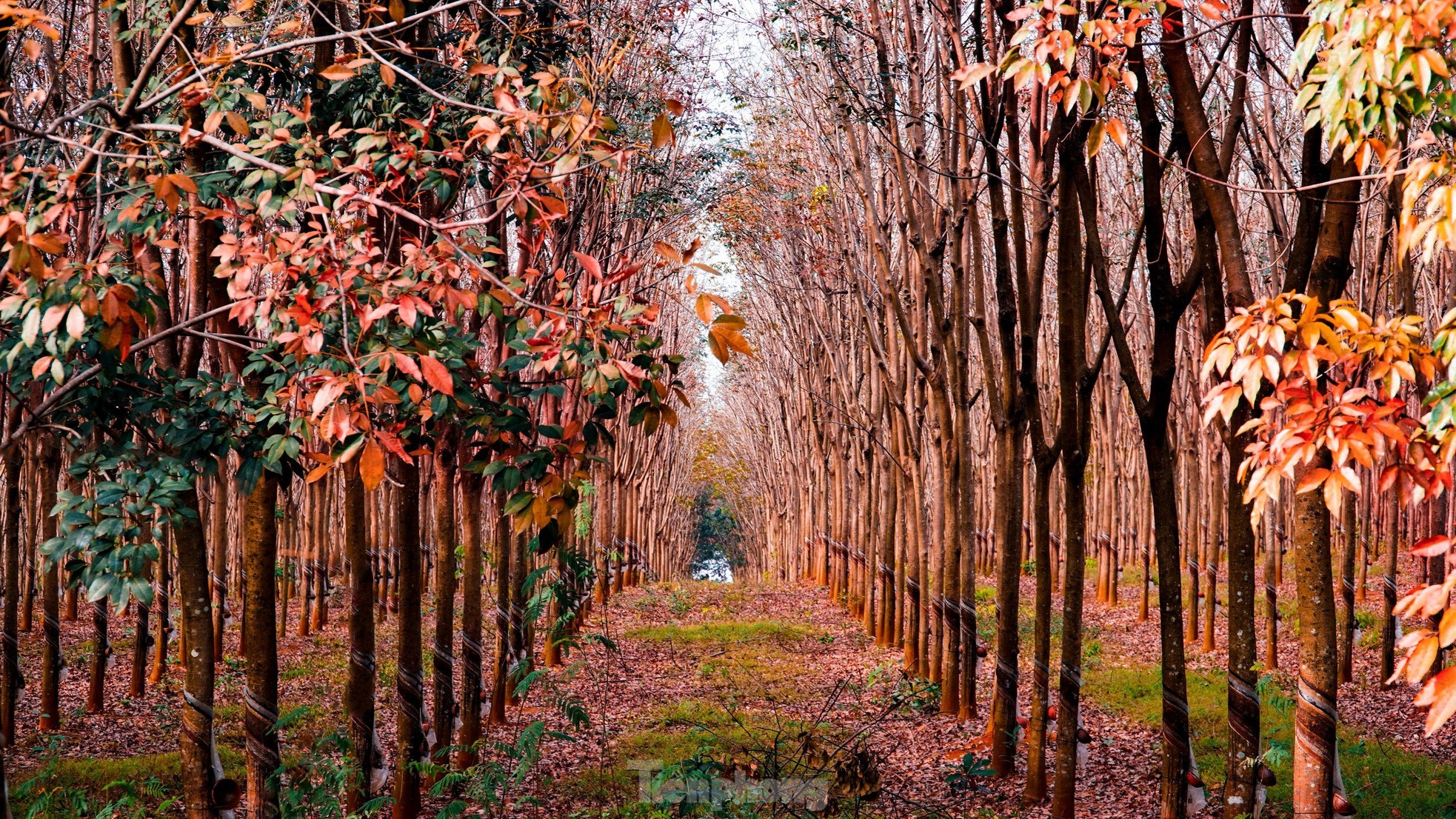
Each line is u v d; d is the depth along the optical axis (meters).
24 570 18.70
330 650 18.38
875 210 13.10
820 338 25.17
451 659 10.30
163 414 5.35
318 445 7.96
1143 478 26.03
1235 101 6.92
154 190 3.99
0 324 4.64
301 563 22.38
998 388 11.99
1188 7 5.88
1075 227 8.48
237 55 4.17
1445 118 3.50
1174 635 8.04
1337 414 3.12
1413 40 3.03
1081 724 12.14
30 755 11.05
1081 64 7.87
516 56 8.08
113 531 4.30
